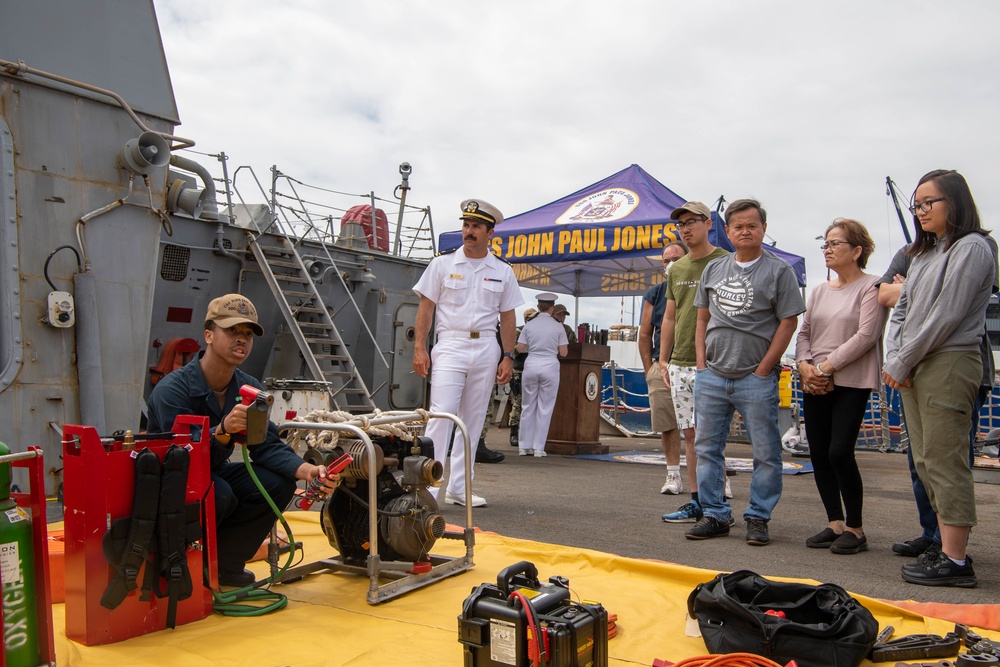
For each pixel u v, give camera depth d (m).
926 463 3.73
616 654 2.72
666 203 9.98
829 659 2.49
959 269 3.49
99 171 5.67
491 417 16.48
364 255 10.42
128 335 5.80
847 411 4.47
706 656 2.45
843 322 4.51
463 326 5.71
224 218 9.05
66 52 5.54
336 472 3.21
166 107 6.16
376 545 3.30
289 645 2.72
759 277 4.68
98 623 2.70
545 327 10.18
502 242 10.52
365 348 10.55
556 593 2.47
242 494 3.43
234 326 3.29
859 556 4.43
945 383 3.61
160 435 2.93
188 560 2.98
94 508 2.69
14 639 2.33
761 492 4.73
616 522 5.47
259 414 3.12
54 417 5.33
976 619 3.06
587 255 9.80
